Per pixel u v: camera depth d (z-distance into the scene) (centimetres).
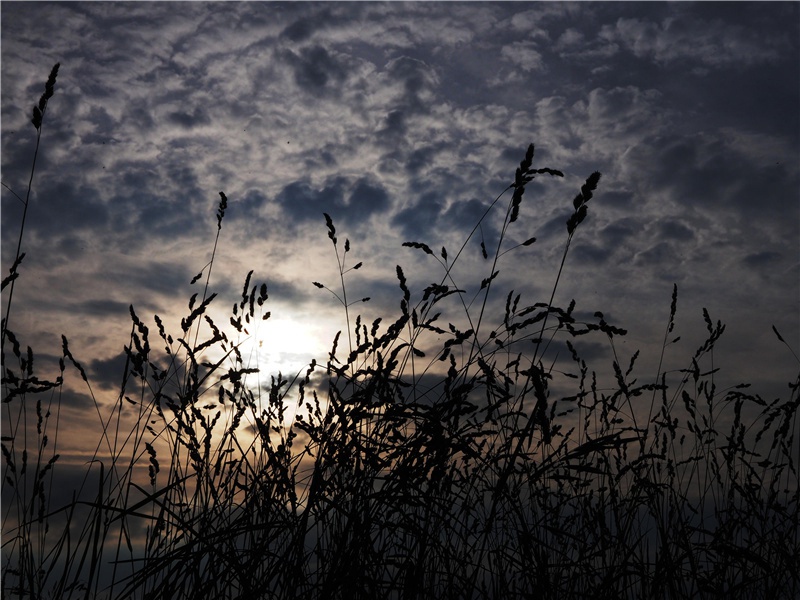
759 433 348
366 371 246
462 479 233
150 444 275
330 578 185
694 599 250
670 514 284
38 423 276
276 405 292
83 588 218
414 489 201
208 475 247
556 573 233
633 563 240
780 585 264
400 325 253
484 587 222
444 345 262
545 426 207
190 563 196
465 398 217
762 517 305
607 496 286
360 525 192
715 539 247
